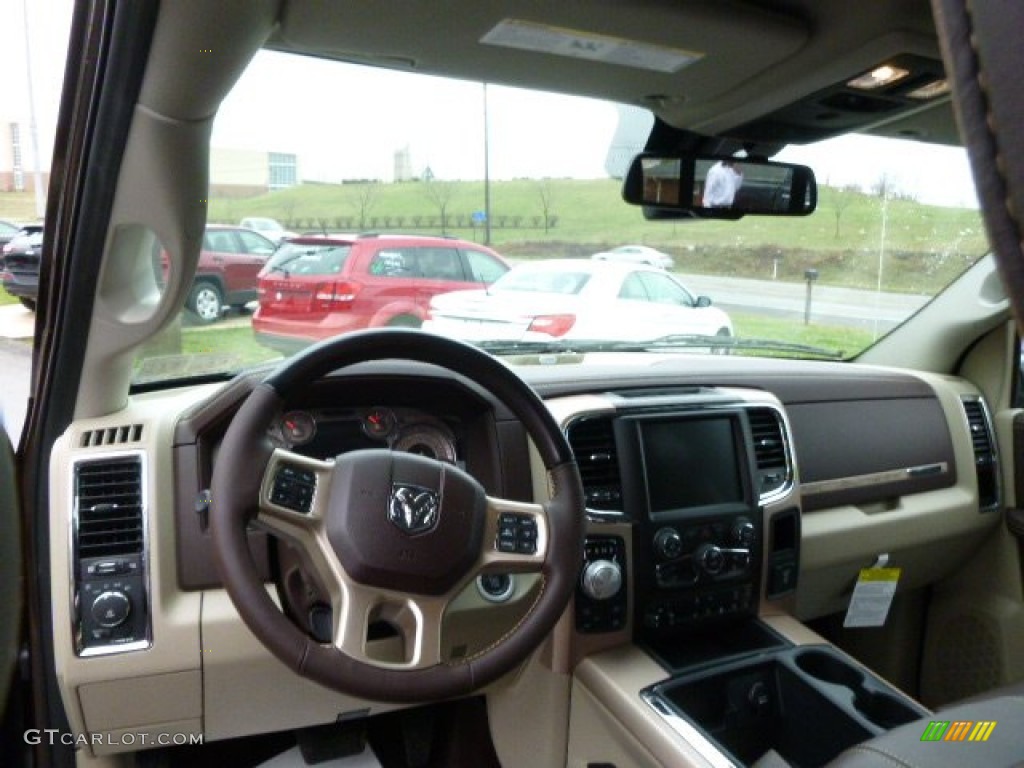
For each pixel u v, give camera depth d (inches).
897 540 88.8
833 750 64.3
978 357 99.6
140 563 58.7
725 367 85.5
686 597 70.6
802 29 56.5
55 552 57.9
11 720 65.1
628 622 68.7
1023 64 11.7
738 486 73.2
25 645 63.4
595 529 66.9
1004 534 95.3
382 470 46.6
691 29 54.5
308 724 66.6
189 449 61.5
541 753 72.0
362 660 44.1
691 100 70.0
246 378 61.6
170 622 58.6
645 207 84.6
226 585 43.8
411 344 50.3
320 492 46.5
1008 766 33.3
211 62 42.9
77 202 49.1
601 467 68.2
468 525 47.4
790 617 75.8
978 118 12.4
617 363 83.5
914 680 106.2
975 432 95.7
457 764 79.1
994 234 12.6
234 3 40.3
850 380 89.4
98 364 58.2
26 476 62.1
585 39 56.1
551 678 69.1
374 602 45.4
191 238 51.8
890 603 92.4
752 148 83.7
